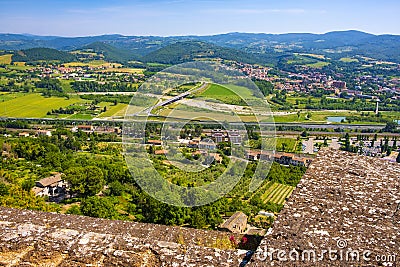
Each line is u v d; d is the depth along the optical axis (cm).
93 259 430
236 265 407
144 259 427
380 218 468
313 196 526
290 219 454
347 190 552
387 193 548
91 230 675
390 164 679
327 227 437
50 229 486
